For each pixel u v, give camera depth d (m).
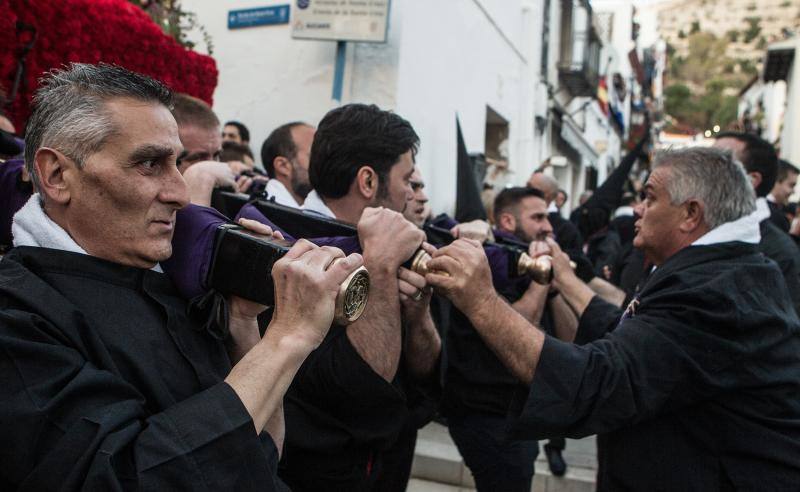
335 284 0.98
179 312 1.00
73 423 0.79
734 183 1.72
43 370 0.81
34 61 2.20
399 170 1.77
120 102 0.91
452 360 2.50
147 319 0.94
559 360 1.44
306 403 1.43
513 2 7.98
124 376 0.88
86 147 0.90
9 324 0.81
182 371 0.95
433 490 3.57
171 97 1.00
